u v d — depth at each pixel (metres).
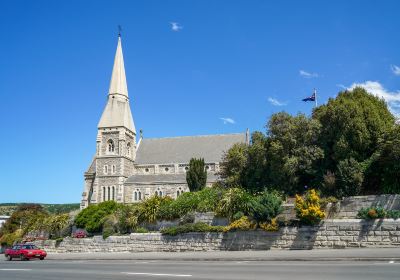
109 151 86.38
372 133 38.66
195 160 55.94
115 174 83.81
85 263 29.02
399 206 31.39
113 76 91.75
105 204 50.34
